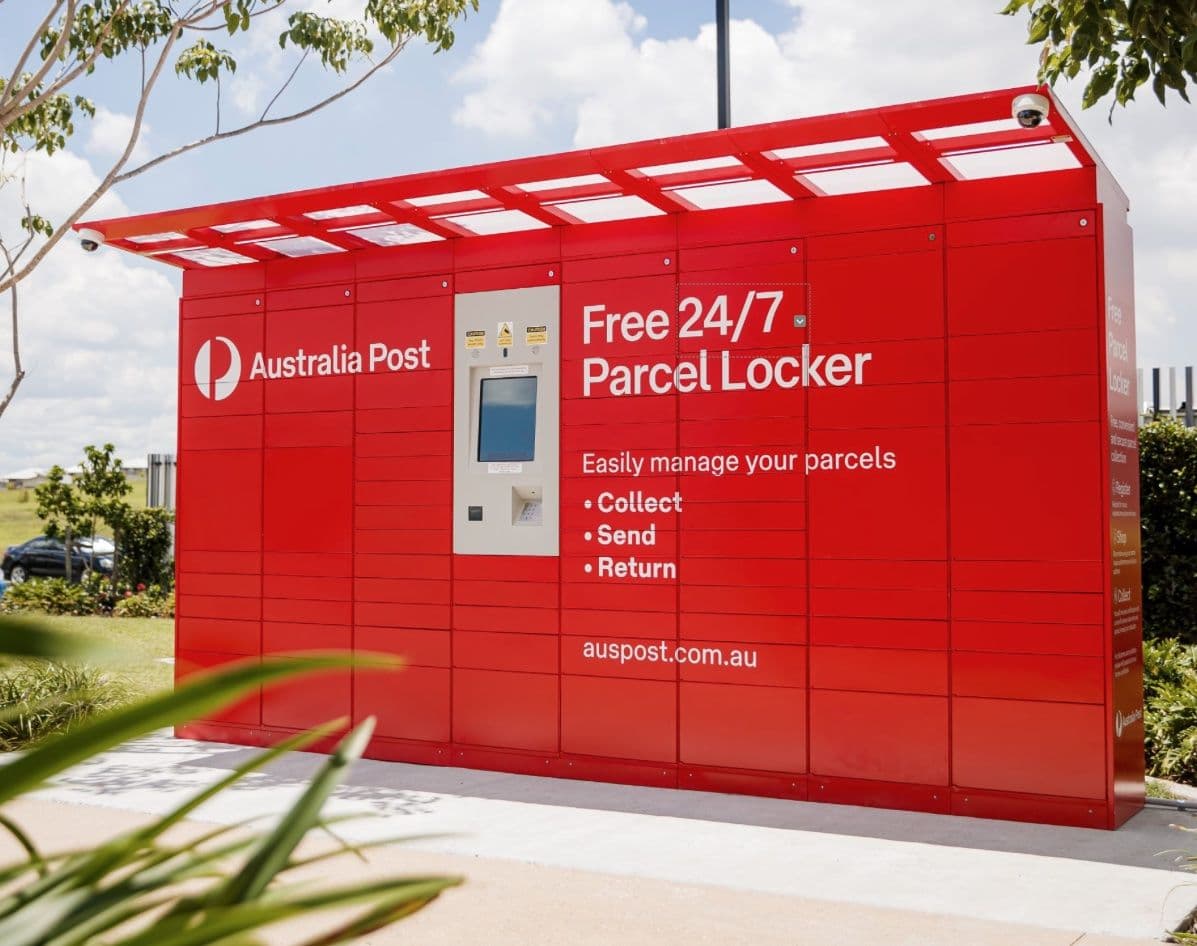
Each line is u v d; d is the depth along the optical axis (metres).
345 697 8.09
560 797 6.80
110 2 9.43
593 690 7.25
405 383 7.94
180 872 1.15
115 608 18.11
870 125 5.67
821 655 6.60
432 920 4.54
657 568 7.07
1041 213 6.15
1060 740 6.02
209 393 8.71
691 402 7.00
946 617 6.29
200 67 9.95
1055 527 6.06
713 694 6.89
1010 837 5.80
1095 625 5.95
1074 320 6.06
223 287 8.67
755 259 6.85
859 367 6.55
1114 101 5.18
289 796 6.86
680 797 6.77
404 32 9.70
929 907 4.72
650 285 7.15
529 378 7.55
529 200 7.03
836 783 6.54
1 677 8.56
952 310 6.34
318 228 7.71
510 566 7.53
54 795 6.85
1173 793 7.04
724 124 7.32
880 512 6.47
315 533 8.25
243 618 8.52
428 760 7.77
